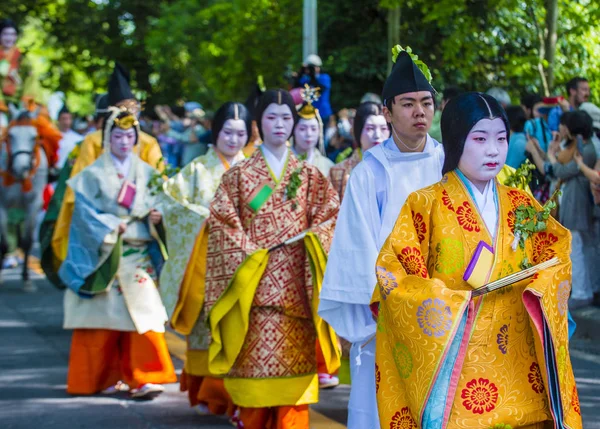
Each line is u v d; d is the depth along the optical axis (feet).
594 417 26.48
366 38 65.51
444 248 16.49
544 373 15.83
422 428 15.80
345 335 19.94
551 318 15.65
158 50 94.58
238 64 77.56
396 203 19.98
